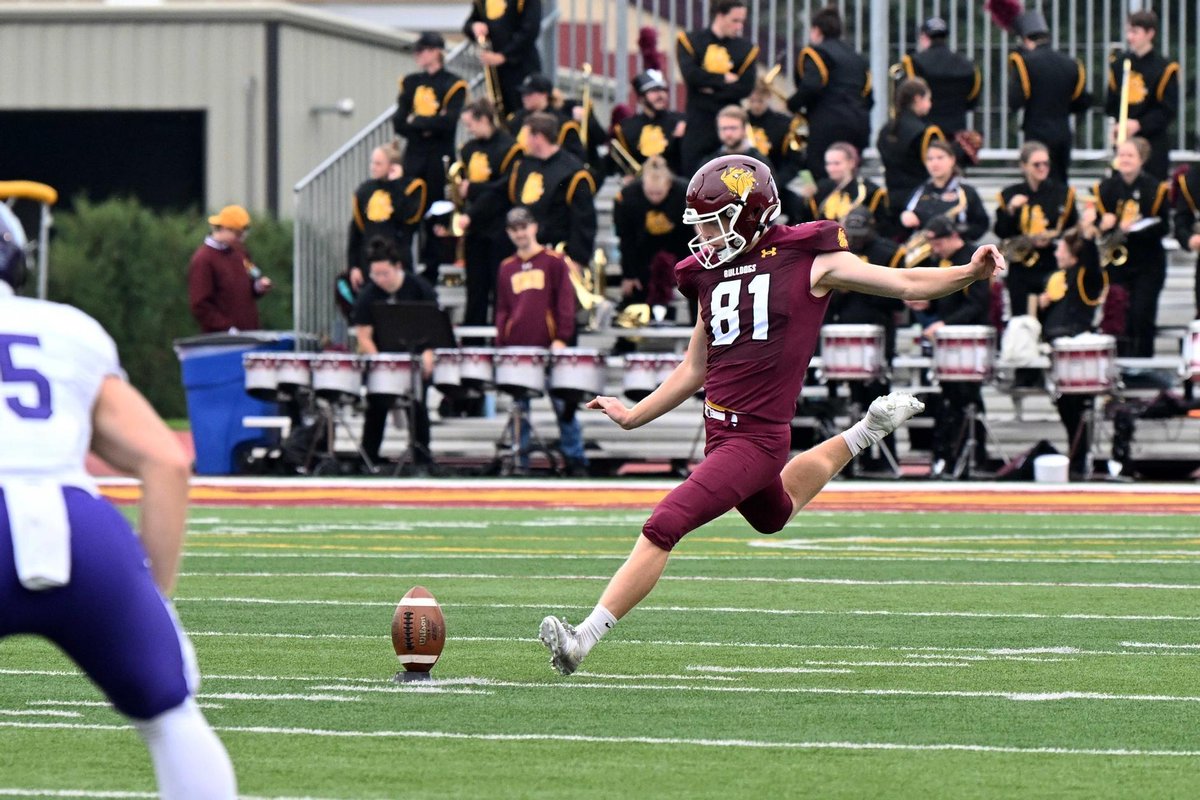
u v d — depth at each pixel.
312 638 27.19
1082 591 32.50
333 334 67.06
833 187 57.94
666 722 21.09
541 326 57.03
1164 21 71.44
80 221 91.31
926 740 20.14
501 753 19.45
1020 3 63.03
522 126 63.03
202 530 43.47
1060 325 55.66
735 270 23.31
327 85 100.12
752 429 23.09
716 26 62.25
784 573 35.31
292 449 60.53
